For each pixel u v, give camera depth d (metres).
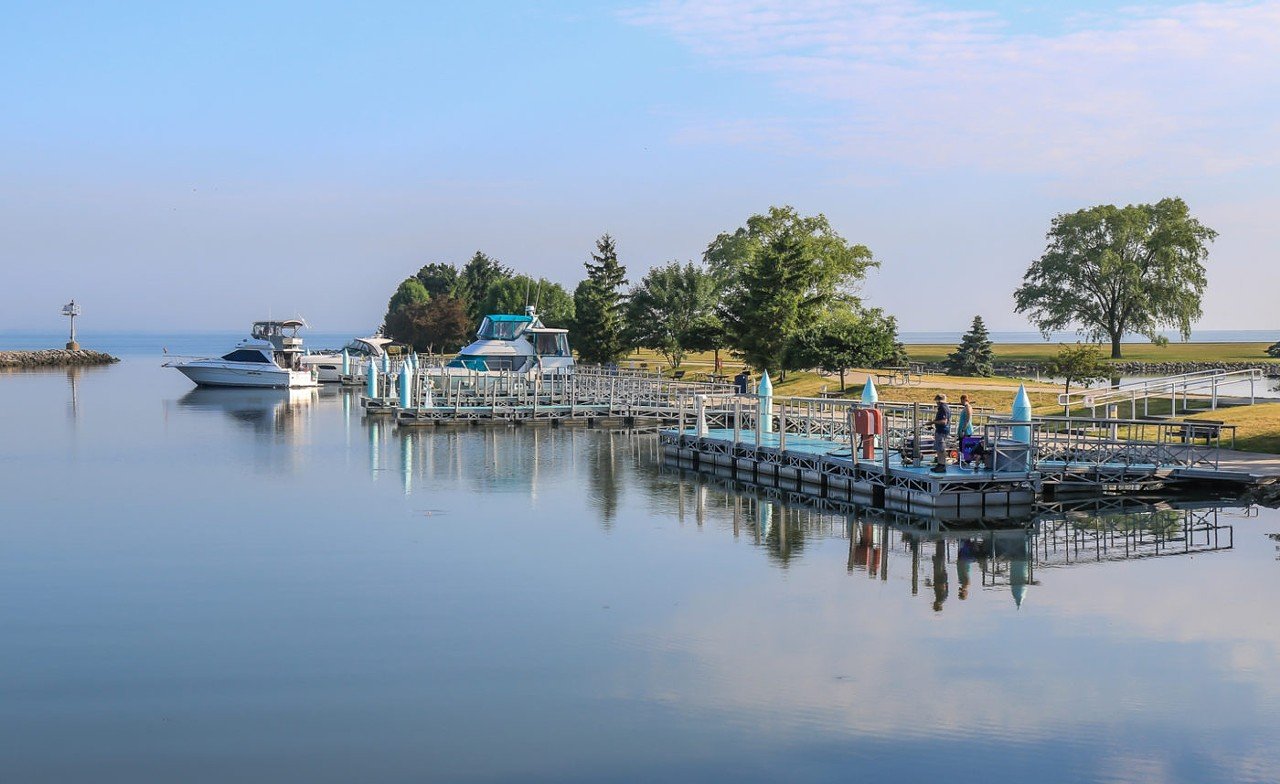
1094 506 31.69
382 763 14.35
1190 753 14.50
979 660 18.05
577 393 65.06
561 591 22.52
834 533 28.30
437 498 34.31
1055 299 106.81
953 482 29.97
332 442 50.53
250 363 88.44
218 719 15.82
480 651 18.67
